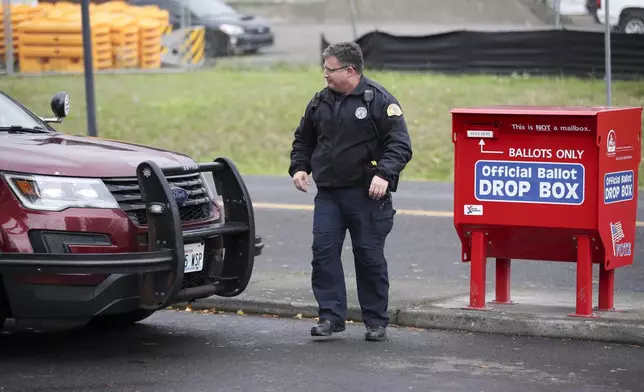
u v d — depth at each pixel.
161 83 74.94
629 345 20.83
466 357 19.98
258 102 68.00
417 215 38.34
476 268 22.69
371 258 21.09
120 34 80.56
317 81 74.38
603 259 21.92
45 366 19.42
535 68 68.25
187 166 20.02
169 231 18.98
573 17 83.12
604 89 63.69
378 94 20.69
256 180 49.72
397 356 20.11
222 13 90.06
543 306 23.14
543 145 21.69
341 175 20.83
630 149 22.33
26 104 68.19
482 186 22.33
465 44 70.25
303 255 31.66
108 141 21.83
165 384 18.12
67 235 18.83
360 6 113.38
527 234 22.25
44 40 79.75
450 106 63.00
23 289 18.67
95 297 18.75
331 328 21.31
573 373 18.80
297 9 116.56
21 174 18.92
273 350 20.67
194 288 20.02
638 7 76.12
